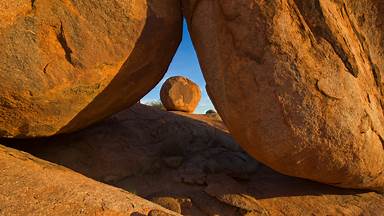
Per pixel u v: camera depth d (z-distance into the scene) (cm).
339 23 608
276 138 555
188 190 659
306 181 727
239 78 575
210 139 996
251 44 566
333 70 568
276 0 568
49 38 535
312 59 561
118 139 827
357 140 568
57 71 541
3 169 441
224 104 596
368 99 608
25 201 387
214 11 616
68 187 446
